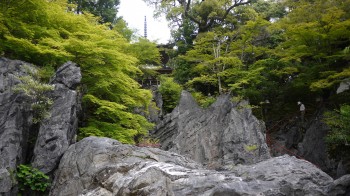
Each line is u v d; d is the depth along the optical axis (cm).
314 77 1970
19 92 1066
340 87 1931
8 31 1259
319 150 1823
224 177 853
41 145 1059
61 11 1461
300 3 2016
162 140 2003
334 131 1530
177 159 1107
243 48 2273
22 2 1274
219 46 2286
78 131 1361
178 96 2423
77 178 980
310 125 2003
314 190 781
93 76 1451
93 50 1313
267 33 2475
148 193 753
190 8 2888
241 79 2067
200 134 1881
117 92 1540
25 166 1003
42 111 1097
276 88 2209
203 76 2177
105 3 2880
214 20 2816
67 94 1160
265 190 771
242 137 1730
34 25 1358
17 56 1374
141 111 1970
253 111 2212
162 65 3041
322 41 1886
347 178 756
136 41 2591
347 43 2017
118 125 1455
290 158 970
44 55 1373
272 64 2173
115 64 1466
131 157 1003
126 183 833
